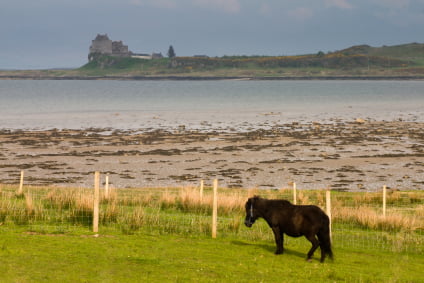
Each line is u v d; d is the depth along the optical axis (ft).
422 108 422.00
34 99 565.53
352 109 416.26
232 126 280.92
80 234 52.54
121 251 45.68
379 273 42.37
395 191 115.34
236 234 56.70
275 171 152.56
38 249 45.09
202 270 40.60
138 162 166.91
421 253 52.11
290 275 40.37
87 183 133.08
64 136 231.71
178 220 63.10
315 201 90.02
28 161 166.91
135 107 449.48
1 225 55.72
